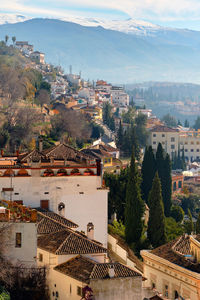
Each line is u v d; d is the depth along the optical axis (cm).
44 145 19762
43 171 9494
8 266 6506
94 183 9694
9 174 9350
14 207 7044
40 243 7725
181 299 6744
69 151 10112
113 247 9969
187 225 11744
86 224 9681
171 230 11562
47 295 6975
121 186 11481
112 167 16250
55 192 9531
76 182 9631
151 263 7606
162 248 7769
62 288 7138
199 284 6581
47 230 8094
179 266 6975
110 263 7031
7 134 19025
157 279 7456
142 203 10281
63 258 7381
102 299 6744
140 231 10231
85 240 7731
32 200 9444
